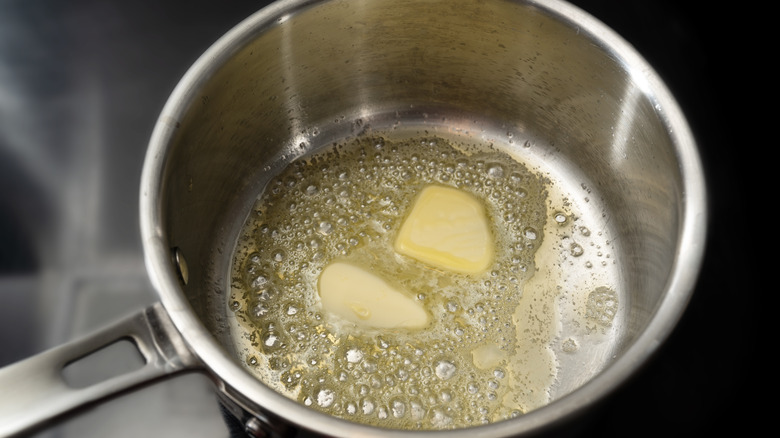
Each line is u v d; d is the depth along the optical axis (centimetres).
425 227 38
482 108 40
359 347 35
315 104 39
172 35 41
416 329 35
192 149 34
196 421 33
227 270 37
